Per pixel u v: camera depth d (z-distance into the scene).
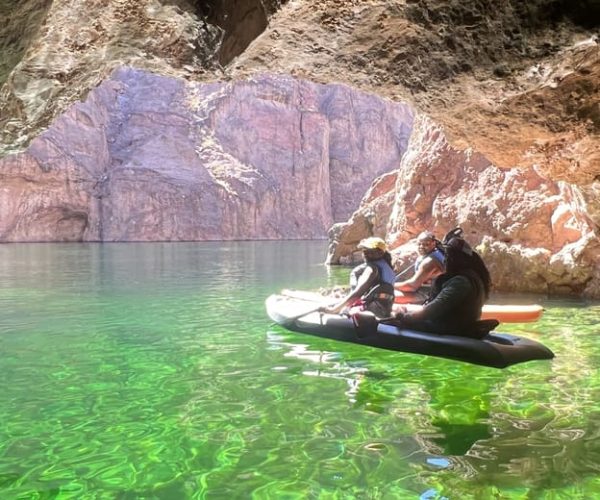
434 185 12.74
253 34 3.15
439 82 3.85
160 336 6.53
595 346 5.77
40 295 10.08
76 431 3.51
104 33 3.23
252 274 13.81
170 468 2.97
